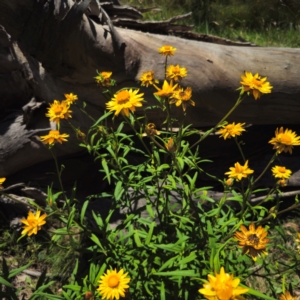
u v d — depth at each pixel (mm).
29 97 3314
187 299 1876
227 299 1164
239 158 3203
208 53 3031
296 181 3076
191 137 3207
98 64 2775
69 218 1814
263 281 2510
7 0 2494
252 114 3119
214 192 3004
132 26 3865
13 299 1876
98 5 2822
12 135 3021
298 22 6168
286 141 1637
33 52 2707
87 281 1768
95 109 2979
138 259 1947
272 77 3084
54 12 2535
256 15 6324
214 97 2992
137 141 3094
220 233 2014
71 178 3105
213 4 6484
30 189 2930
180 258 1809
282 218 3074
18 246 2908
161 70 2898
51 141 1786
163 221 2178
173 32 4031
